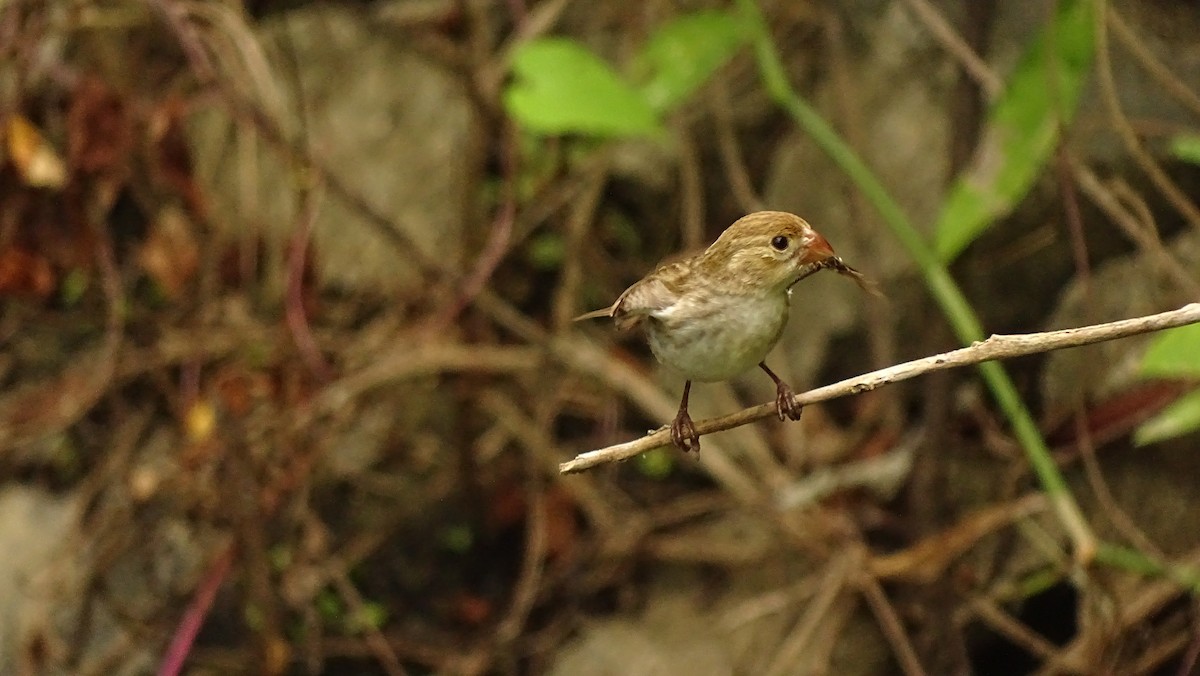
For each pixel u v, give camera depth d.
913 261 10.16
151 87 10.73
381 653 10.29
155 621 10.14
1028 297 10.02
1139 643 9.05
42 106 10.73
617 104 8.15
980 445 10.04
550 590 10.56
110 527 10.30
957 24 10.55
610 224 11.41
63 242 10.61
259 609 9.99
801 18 11.20
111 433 10.63
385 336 10.67
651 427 10.97
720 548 10.38
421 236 11.05
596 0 11.62
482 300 10.76
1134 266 9.73
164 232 10.72
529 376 10.80
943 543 9.16
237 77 10.22
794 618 9.95
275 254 10.84
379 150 11.23
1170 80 8.26
